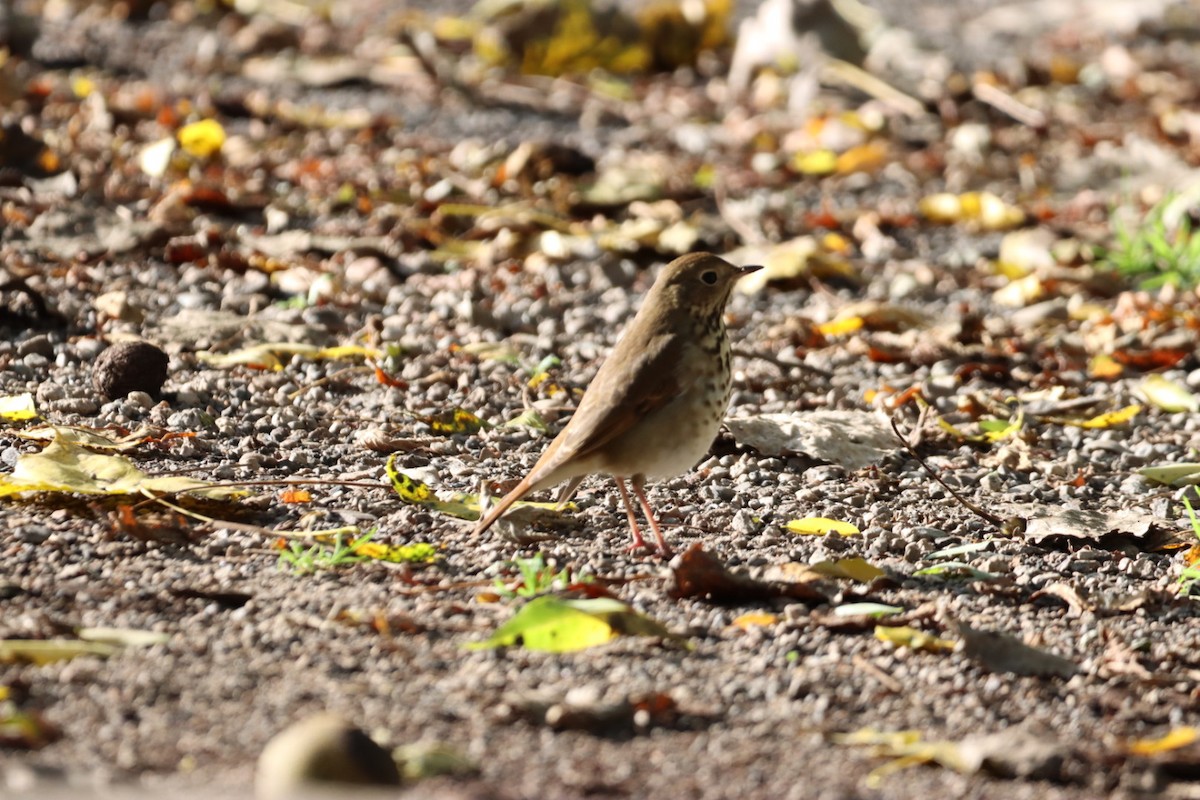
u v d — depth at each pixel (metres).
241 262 15.77
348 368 13.15
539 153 20.06
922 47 30.44
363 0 33.16
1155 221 18.31
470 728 6.87
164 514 9.53
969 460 11.98
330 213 18.11
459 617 8.28
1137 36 33.53
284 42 28.08
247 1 30.62
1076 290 17.45
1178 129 24.88
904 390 13.55
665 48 29.02
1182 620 8.97
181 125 21.11
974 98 26.80
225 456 10.95
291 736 6.18
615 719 7.02
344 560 9.00
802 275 17.00
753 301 16.64
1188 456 12.32
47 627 7.66
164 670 7.29
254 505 9.85
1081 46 32.44
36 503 9.66
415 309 15.24
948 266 18.42
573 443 9.46
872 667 7.91
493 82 26.70
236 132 21.81
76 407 11.62
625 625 8.12
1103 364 14.55
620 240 17.45
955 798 6.51
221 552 9.13
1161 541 10.38
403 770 6.33
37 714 6.73
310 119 22.66
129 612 8.05
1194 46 32.62
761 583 8.84
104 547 9.02
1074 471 11.84
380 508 10.05
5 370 12.47
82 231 16.33
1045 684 7.93
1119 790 6.73
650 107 26.03
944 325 15.59
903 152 23.80
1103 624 8.83
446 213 17.94
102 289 14.79
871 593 9.07
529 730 6.90
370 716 6.90
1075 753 7.00
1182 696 7.82
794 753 6.85
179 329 13.73
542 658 7.78
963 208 20.11
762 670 7.83
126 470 9.84
